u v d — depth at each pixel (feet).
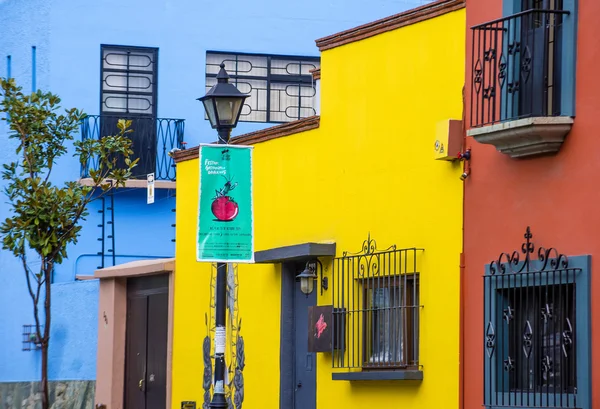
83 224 122.21
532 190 57.31
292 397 79.05
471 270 61.31
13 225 77.61
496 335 58.54
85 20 123.03
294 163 79.92
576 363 53.57
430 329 64.34
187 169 94.43
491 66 60.08
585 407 52.80
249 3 126.52
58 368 116.78
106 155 83.05
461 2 63.77
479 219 60.90
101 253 122.31
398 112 68.85
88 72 122.62
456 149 62.18
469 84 62.23
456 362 62.08
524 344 56.75
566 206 55.11
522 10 58.34
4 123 122.11
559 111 55.77
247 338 84.17
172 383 94.32
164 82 124.26
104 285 105.81
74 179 121.49
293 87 127.03
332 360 72.33
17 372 119.55
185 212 94.43
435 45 65.92
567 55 55.06
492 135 57.00
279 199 81.51
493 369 58.65
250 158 67.00
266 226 82.89
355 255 72.02
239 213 66.44
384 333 68.59
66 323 116.78
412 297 66.90
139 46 124.16
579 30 54.75
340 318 72.43
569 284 54.90
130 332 103.50
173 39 124.88
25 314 120.06
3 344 121.19
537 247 56.75
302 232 78.38
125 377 103.71
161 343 97.86
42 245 77.82
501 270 58.49
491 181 60.13
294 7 127.44
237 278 86.17
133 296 103.30
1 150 122.11
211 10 125.70
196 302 91.66
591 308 53.16
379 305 69.56
